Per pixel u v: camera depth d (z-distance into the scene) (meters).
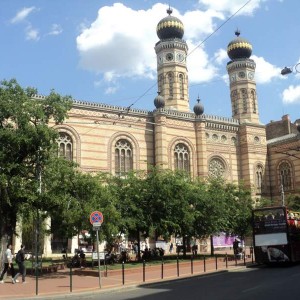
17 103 24.47
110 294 19.03
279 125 71.12
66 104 26.25
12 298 17.61
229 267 29.73
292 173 56.88
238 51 62.97
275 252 29.97
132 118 49.03
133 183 33.47
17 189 24.12
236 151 57.25
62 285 21.67
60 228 29.23
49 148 25.31
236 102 62.16
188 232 35.81
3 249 24.55
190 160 52.09
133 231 34.53
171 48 58.22
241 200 41.31
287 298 15.08
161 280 23.03
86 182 27.19
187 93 58.09
